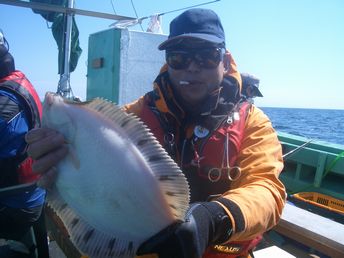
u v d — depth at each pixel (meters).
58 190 1.33
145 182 1.16
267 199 1.33
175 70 1.80
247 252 1.72
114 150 1.20
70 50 4.54
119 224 1.20
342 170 3.88
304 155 4.34
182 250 1.05
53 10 4.07
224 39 1.88
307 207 3.47
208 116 1.77
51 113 1.32
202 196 1.73
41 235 3.02
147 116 1.90
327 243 1.95
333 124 42.84
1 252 2.88
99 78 5.56
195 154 1.74
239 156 1.70
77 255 2.62
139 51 5.12
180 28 1.87
